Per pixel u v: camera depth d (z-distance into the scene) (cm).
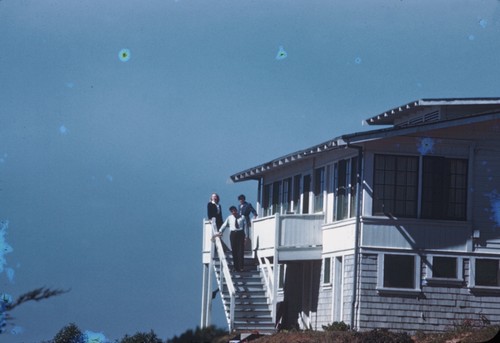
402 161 4475
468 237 4484
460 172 4516
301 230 4959
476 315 4453
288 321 5400
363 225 4419
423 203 4472
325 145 4656
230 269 5141
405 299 4412
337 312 4656
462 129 4519
